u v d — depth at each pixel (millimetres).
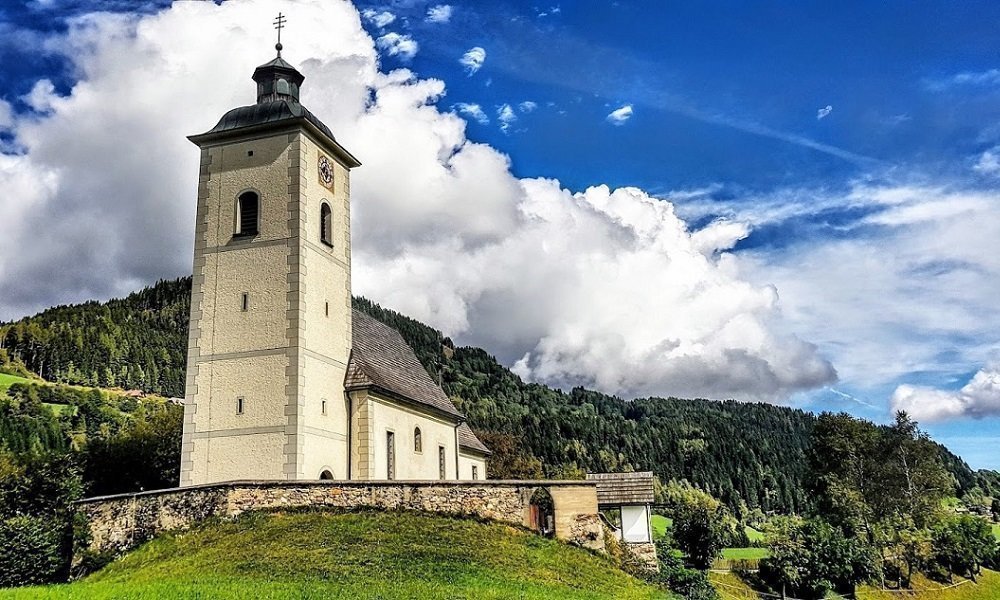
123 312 194625
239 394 37156
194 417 37531
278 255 38250
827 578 57719
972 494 154875
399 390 44031
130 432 50719
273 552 29031
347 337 41094
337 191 42281
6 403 120250
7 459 43625
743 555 71500
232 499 31969
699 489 159000
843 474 91375
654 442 178250
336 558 28547
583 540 32906
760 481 165625
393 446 42594
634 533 49312
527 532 32906
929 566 68500
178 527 32125
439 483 33500
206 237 39500
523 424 167125
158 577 27797
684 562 59750
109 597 22812
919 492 90250
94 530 33500
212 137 40094
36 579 31406
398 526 31859
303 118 39031
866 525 72500
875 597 58844
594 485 33281
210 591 23844
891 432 92625
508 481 33562
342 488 33312
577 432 171250
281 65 41562
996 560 76625
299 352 36906
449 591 25609
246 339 37688
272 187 39094
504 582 27562
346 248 42312
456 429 51938
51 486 36469
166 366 175750
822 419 96375
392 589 25453
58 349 165500
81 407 126062
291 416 36188
